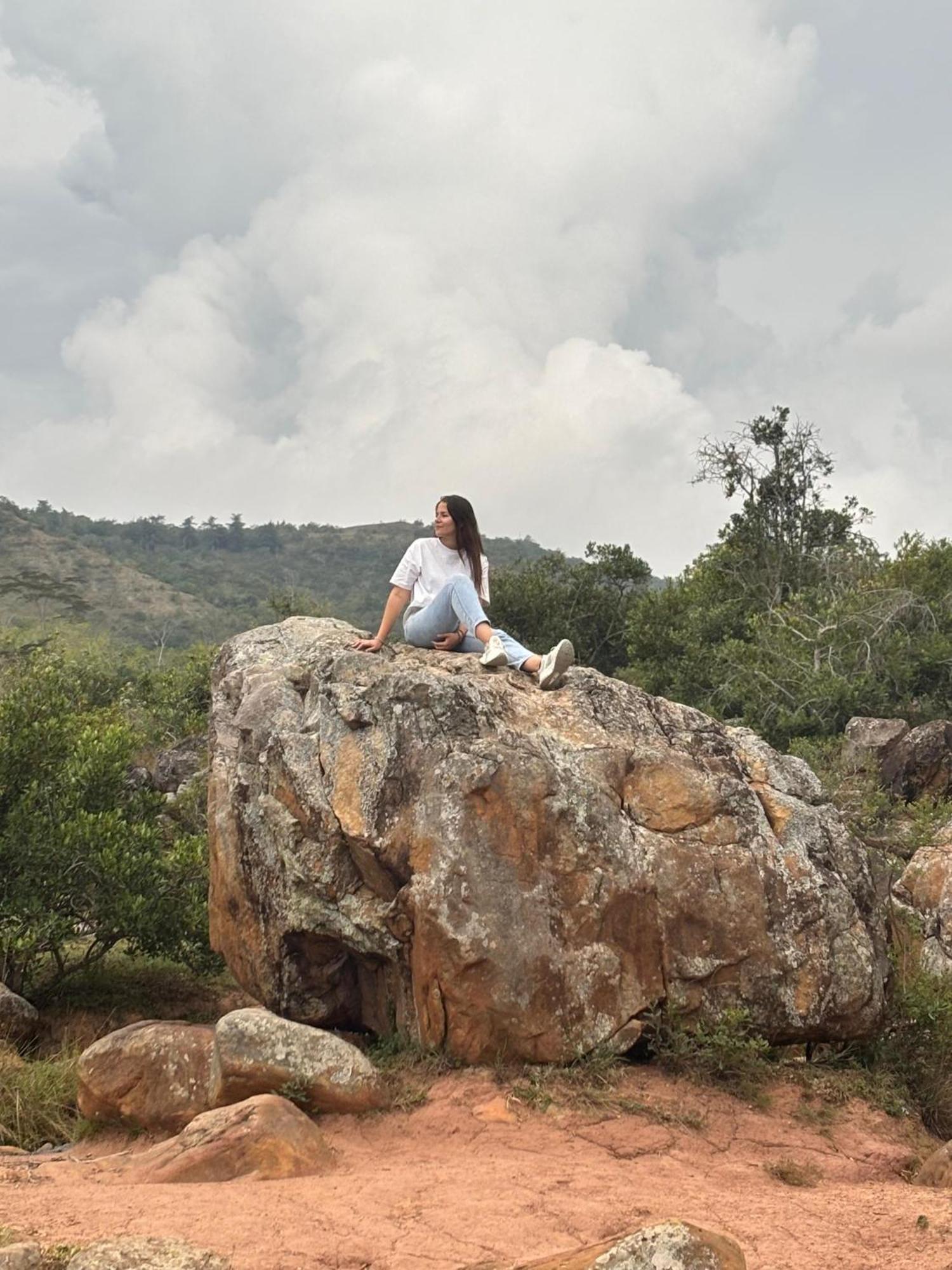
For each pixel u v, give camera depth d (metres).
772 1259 4.31
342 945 7.69
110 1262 3.94
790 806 7.78
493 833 6.89
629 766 7.52
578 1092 6.48
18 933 11.02
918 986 7.93
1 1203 4.94
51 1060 8.70
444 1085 6.57
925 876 11.08
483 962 6.68
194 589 109.94
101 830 11.39
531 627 36.53
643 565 36.66
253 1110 5.70
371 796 7.26
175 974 12.09
